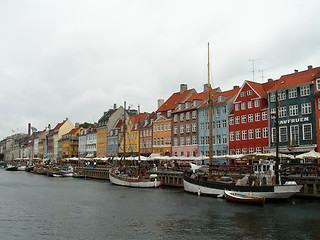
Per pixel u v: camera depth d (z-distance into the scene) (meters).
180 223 25.64
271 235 22.02
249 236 21.84
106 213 30.11
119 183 57.25
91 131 119.88
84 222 26.50
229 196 35.25
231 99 64.50
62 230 24.00
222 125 64.75
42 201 37.84
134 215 28.97
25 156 197.75
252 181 36.25
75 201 37.72
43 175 93.69
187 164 64.06
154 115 87.56
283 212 29.02
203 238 21.55
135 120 93.69
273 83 59.28
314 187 34.88
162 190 47.84
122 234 22.77
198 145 69.69
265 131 55.56
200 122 69.88
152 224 25.48
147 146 85.44
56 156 144.38
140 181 52.50
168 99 87.75
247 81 60.12
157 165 71.00
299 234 22.17
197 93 79.50
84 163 106.50
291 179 36.47
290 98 51.88
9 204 35.69
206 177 41.78
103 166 80.00
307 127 48.97
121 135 97.88
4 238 21.97
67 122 148.75
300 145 49.00
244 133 59.59
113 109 115.25
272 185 33.12
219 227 24.17
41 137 172.12
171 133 77.62
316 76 47.94
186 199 37.66
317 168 36.59
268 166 38.25
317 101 47.56
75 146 132.50
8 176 87.56
